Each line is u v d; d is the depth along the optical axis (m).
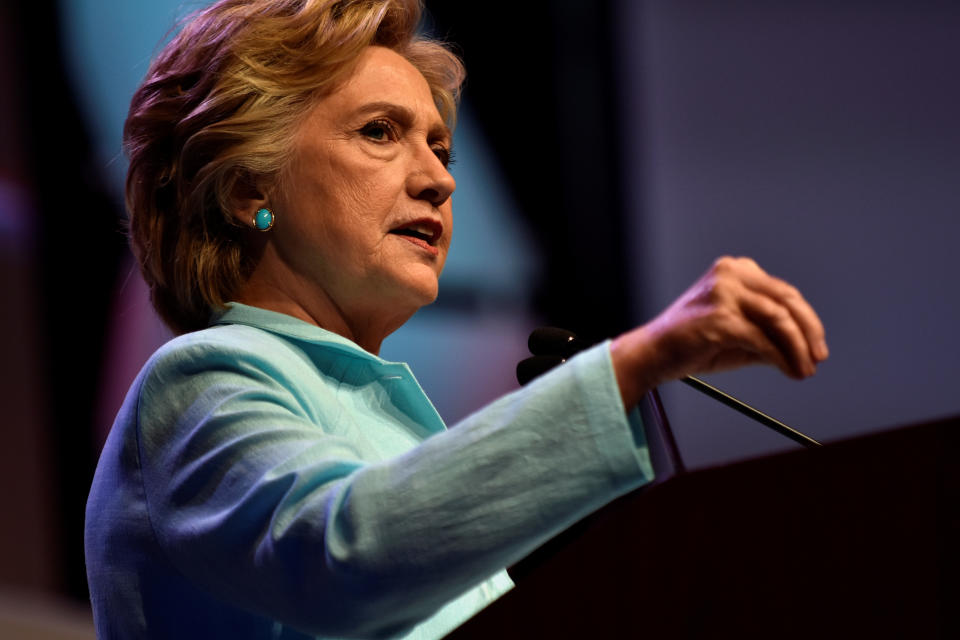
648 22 15.95
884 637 3.09
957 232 15.16
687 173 15.77
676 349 3.50
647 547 3.16
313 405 4.81
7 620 12.59
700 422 14.53
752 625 3.09
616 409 3.54
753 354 3.51
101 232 13.70
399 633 3.80
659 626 3.13
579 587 3.20
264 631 4.45
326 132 5.53
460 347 15.16
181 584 4.54
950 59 15.37
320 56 5.56
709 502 3.14
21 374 13.46
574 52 15.96
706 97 15.78
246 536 3.97
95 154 13.60
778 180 15.55
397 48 6.22
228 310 5.47
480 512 3.53
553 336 5.67
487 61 15.87
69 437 13.58
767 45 15.67
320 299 5.57
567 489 3.52
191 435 4.30
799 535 3.12
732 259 3.56
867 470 3.12
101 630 4.74
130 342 13.66
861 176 15.37
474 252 15.55
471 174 15.77
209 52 5.73
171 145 5.76
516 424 3.60
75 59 13.55
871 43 15.48
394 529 3.55
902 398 14.93
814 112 15.52
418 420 5.50
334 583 3.63
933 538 3.09
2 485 13.30
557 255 15.80
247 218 5.55
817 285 15.33
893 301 15.14
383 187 5.52
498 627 3.25
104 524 4.73
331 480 3.89
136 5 13.54
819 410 14.86
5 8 13.42
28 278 13.54
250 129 5.49
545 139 15.92
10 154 13.48
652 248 15.80
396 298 5.57
